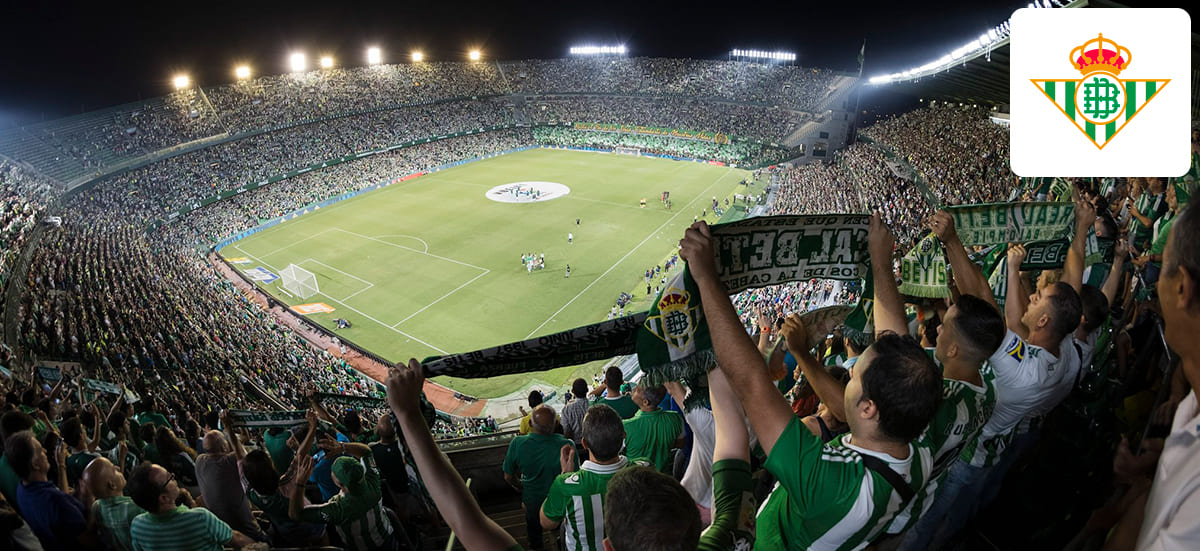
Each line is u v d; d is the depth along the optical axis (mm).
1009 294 4848
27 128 60094
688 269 3070
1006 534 4309
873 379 2633
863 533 2662
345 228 56812
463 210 61031
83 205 54000
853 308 4250
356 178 71625
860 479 2609
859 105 74438
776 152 78375
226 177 66562
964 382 3502
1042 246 5297
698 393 3732
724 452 3018
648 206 61031
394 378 3055
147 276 39938
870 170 56375
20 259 34031
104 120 66062
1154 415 2646
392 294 43344
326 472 6961
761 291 35344
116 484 5797
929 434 3010
